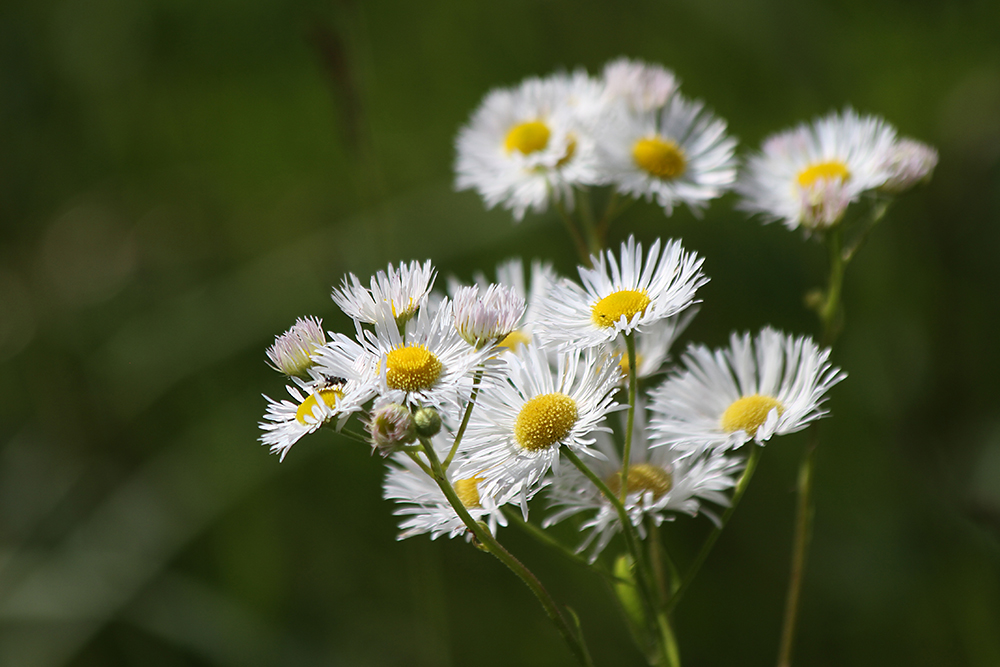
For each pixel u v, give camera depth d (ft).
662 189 1.50
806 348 1.38
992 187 1.99
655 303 1.34
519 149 1.51
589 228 1.51
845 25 2.31
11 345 2.28
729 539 1.91
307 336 1.33
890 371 1.96
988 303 1.93
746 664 1.80
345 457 2.15
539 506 1.95
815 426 1.43
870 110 2.23
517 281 1.44
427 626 1.71
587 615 1.90
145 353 2.24
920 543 1.81
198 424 2.19
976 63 2.17
